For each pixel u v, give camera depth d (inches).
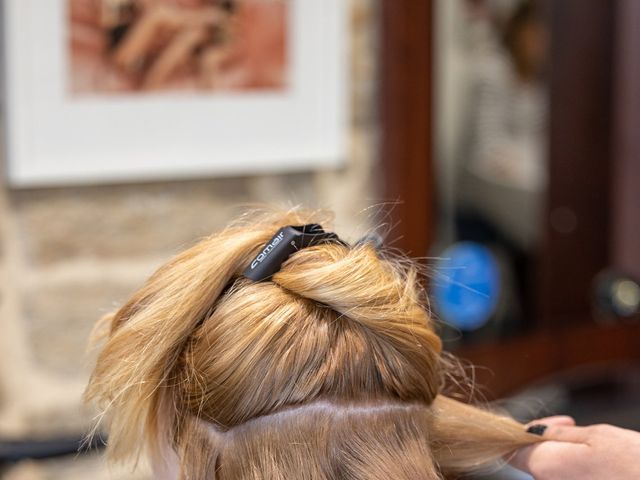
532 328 62.1
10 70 45.3
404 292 25.4
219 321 24.0
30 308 48.7
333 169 54.7
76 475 50.9
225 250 25.1
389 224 56.1
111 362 26.2
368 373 24.0
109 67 47.6
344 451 23.5
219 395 23.6
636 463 26.9
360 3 53.8
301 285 23.8
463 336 59.5
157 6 48.3
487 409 34.9
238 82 51.0
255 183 52.9
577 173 62.5
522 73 59.2
